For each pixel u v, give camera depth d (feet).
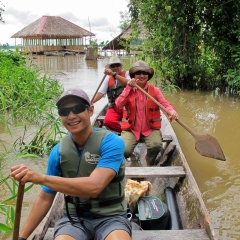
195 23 30.25
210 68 32.24
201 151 12.55
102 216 6.77
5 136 17.49
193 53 30.99
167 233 7.90
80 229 6.64
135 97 13.01
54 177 5.98
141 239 7.69
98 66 58.75
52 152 6.91
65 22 113.60
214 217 10.64
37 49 109.70
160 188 11.85
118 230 6.40
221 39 30.32
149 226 9.00
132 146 13.00
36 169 13.64
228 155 15.60
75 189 6.05
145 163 14.83
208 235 7.73
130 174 11.10
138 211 9.29
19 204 5.96
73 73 46.29
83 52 105.91
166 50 31.48
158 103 12.44
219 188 12.50
